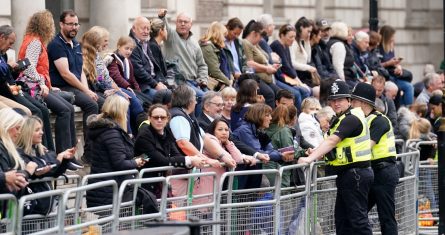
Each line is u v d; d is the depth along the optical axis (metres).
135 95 23.19
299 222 21.09
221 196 19.72
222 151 20.23
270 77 27.05
